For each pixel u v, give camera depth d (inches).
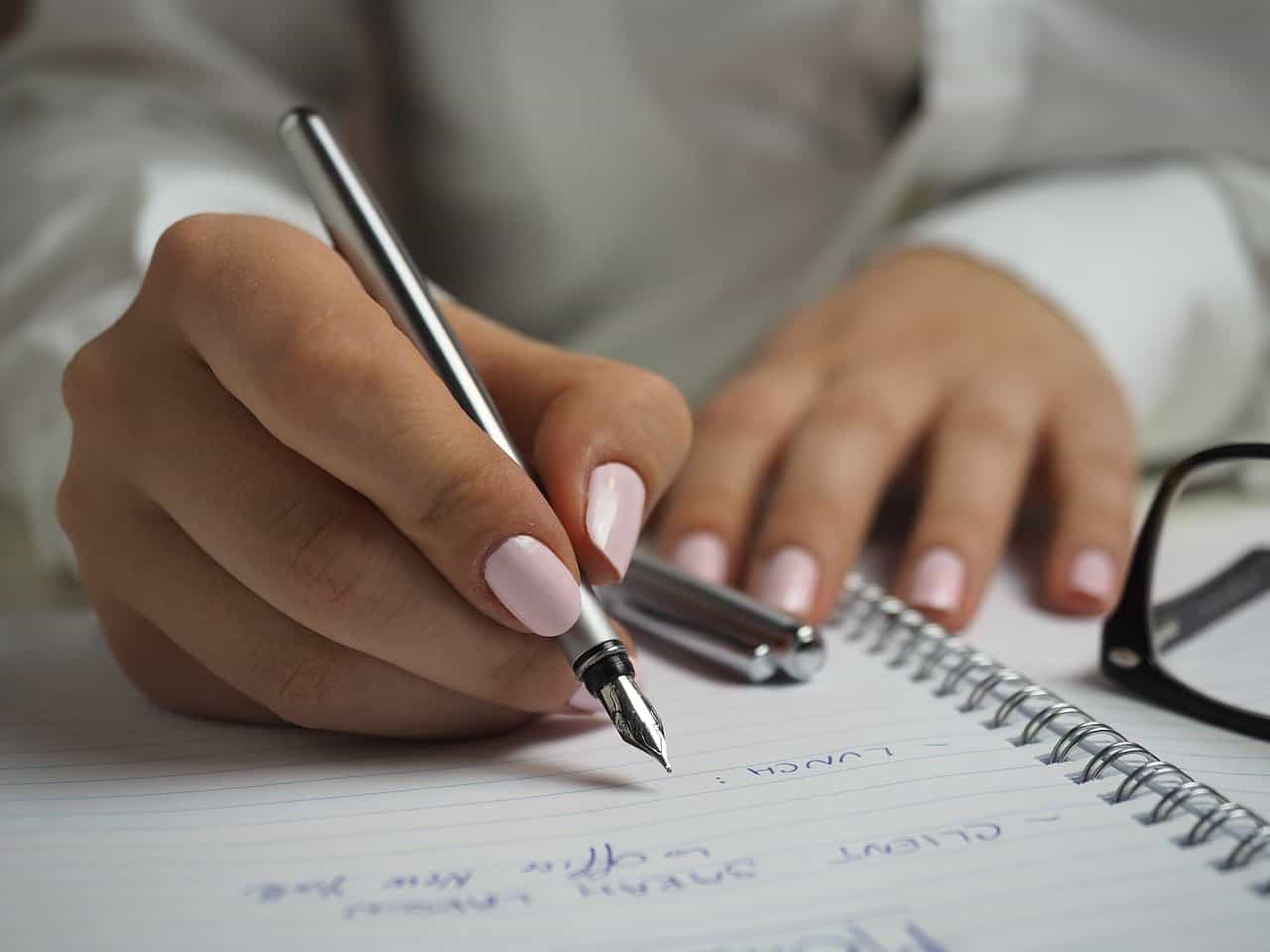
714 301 42.7
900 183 38.2
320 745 15.8
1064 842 12.3
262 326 13.9
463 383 15.2
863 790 13.7
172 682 16.8
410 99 42.3
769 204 41.6
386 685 15.2
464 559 13.6
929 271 32.2
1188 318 32.9
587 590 14.3
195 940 10.9
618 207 41.9
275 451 14.6
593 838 12.7
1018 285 31.8
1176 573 20.7
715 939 10.6
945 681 17.1
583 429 15.4
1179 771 13.4
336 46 41.8
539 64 39.6
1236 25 36.3
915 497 27.4
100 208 27.6
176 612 15.8
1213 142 37.9
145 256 26.2
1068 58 36.8
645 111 40.0
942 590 20.8
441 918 11.1
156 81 36.3
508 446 14.9
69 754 15.7
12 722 16.9
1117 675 17.6
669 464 16.1
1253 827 12.2
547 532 13.7
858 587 21.2
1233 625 20.1
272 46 40.3
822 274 39.9
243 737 16.2
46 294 27.2
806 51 38.6
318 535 14.3
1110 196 35.9
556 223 42.4
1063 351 28.4
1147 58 36.5
